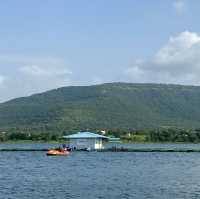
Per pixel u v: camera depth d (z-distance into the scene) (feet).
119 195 295.69
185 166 515.09
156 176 408.26
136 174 426.10
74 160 602.03
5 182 361.92
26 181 369.09
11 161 595.88
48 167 501.15
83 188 327.26
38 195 294.46
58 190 316.81
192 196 292.40
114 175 416.67
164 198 285.02
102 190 317.01
